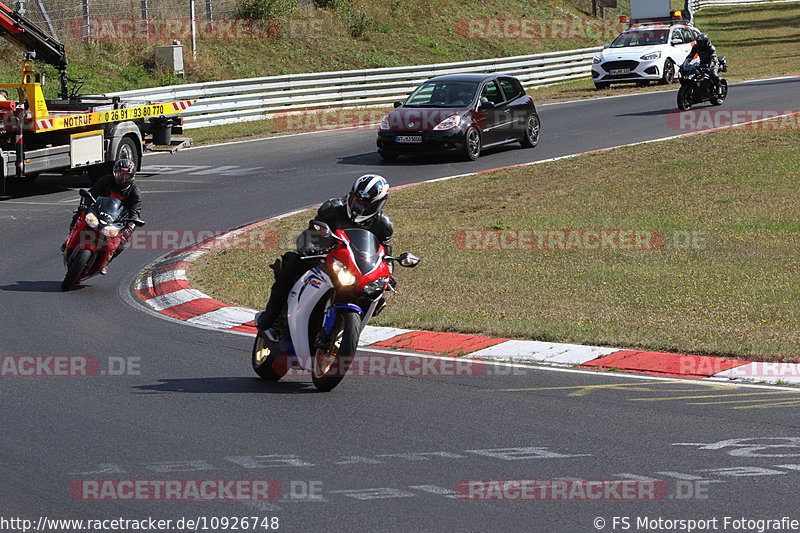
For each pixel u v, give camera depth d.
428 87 24.05
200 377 8.73
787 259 13.82
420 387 8.39
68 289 12.45
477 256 14.42
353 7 43.84
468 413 7.59
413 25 44.91
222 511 5.65
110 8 35.97
